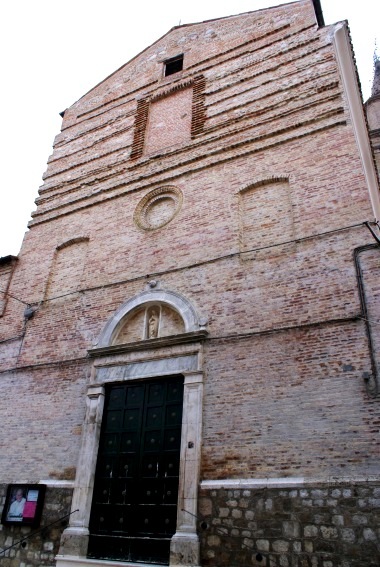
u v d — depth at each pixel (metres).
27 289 13.90
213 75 15.12
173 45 17.34
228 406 9.02
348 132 11.00
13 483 10.66
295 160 11.40
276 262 10.09
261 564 7.45
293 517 7.54
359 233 9.44
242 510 7.99
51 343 12.24
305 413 8.24
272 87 13.33
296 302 9.38
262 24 15.17
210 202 12.03
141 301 11.37
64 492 9.96
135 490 9.33
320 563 7.05
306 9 14.41
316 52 13.15
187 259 11.38
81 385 11.08
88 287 12.62
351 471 7.44
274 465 8.09
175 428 9.48
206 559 7.90
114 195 14.12
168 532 8.60
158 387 10.16
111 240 13.16
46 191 16.09
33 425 11.25
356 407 7.86
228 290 10.32
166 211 12.80
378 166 16.31
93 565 8.76
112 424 10.30
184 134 14.26
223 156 12.70
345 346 8.45
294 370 8.71
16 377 12.30
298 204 10.63
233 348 9.56
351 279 9.03
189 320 10.38
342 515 7.20
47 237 14.79
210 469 8.61
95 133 16.73
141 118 15.80
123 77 17.91
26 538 9.89
